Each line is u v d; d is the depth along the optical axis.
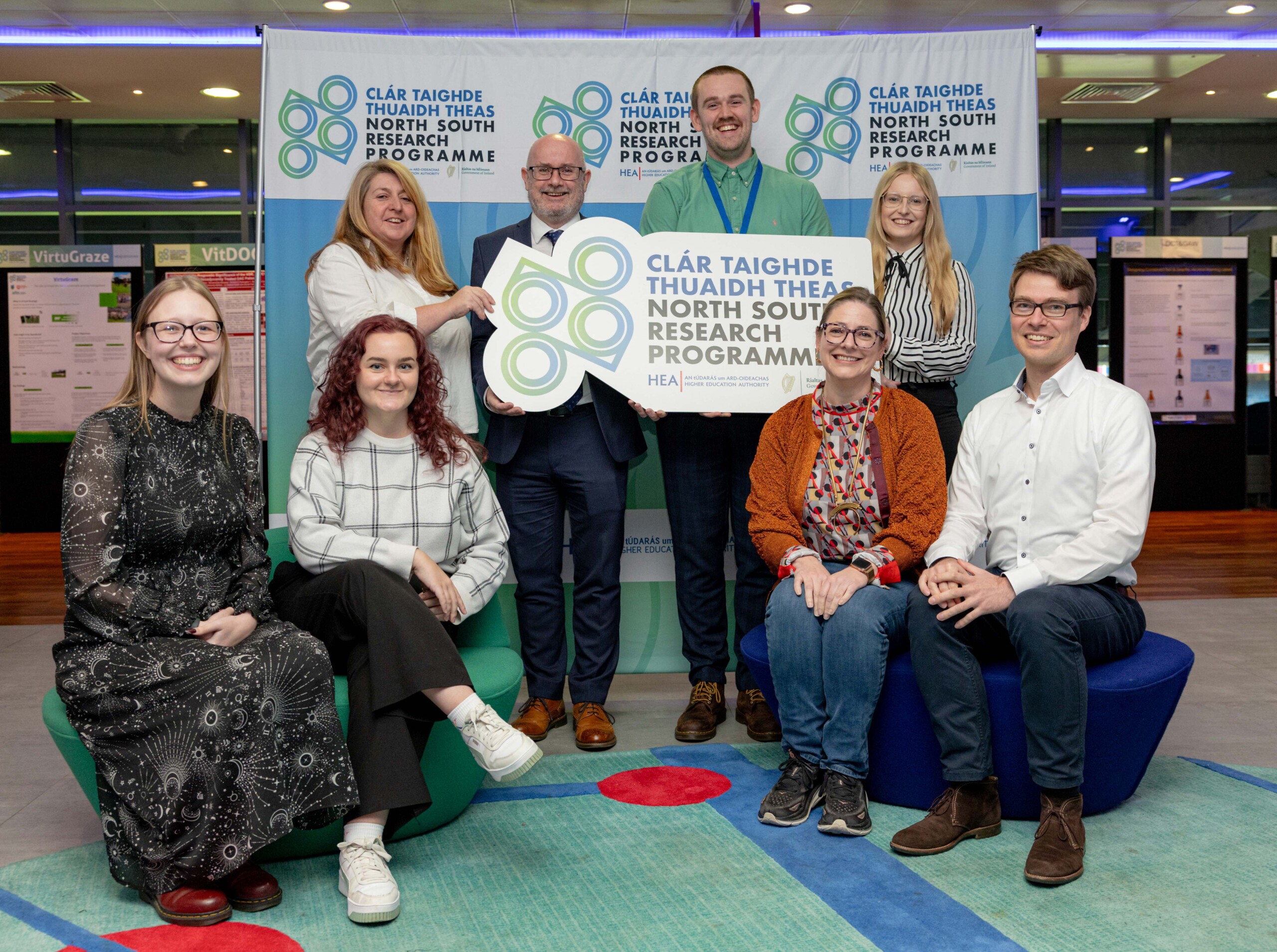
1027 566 2.08
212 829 1.73
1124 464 2.13
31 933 1.68
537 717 2.84
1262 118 8.70
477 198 3.22
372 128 3.17
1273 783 2.35
